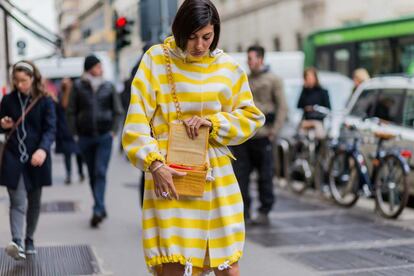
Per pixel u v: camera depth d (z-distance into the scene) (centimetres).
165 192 370
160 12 1977
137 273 629
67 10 5575
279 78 888
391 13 2900
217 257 378
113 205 1043
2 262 668
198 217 377
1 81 1330
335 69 2080
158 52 381
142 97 377
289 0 3706
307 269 644
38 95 662
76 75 2239
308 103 1179
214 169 381
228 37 4738
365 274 621
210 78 379
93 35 4762
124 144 377
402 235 805
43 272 630
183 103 377
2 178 646
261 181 891
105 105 877
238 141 383
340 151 1037
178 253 374
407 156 934
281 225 881
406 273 623
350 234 815
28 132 652
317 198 1120
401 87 1044
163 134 380
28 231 690
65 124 704
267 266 658
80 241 771
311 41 2191
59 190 1230
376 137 989
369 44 1938
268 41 4028
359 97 1120
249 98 386
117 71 2447
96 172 870
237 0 4497
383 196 1005
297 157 1187
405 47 1811
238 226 381
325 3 3341
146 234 381
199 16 363
